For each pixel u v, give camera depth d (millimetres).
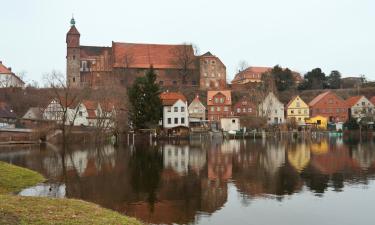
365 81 175500
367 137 109188
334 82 169375
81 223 17078
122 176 39688
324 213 25453
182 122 112062
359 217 24531
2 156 59281
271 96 127625
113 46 143375
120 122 96438
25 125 117000
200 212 25656
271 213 25453
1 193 29391
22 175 36688
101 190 32344
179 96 116500
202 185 34688
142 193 31250
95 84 136750
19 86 158250
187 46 146625
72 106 101562
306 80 163250
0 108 119562
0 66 169875
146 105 99438
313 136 113562
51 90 112062
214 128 117812
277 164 48312
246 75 179750
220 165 47812
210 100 126375
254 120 115312
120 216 19656
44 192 30812
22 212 18359
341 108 134875
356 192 31484
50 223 16703
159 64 143375
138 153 64375
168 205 27344
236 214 25141
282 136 110312
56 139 87062
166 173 41594
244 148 73250
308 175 39688
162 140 98625
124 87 119562
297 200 28844
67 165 48156
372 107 131000
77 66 140625
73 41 140750
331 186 34000
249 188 33281
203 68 145250
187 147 77125
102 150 71000
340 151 64625
